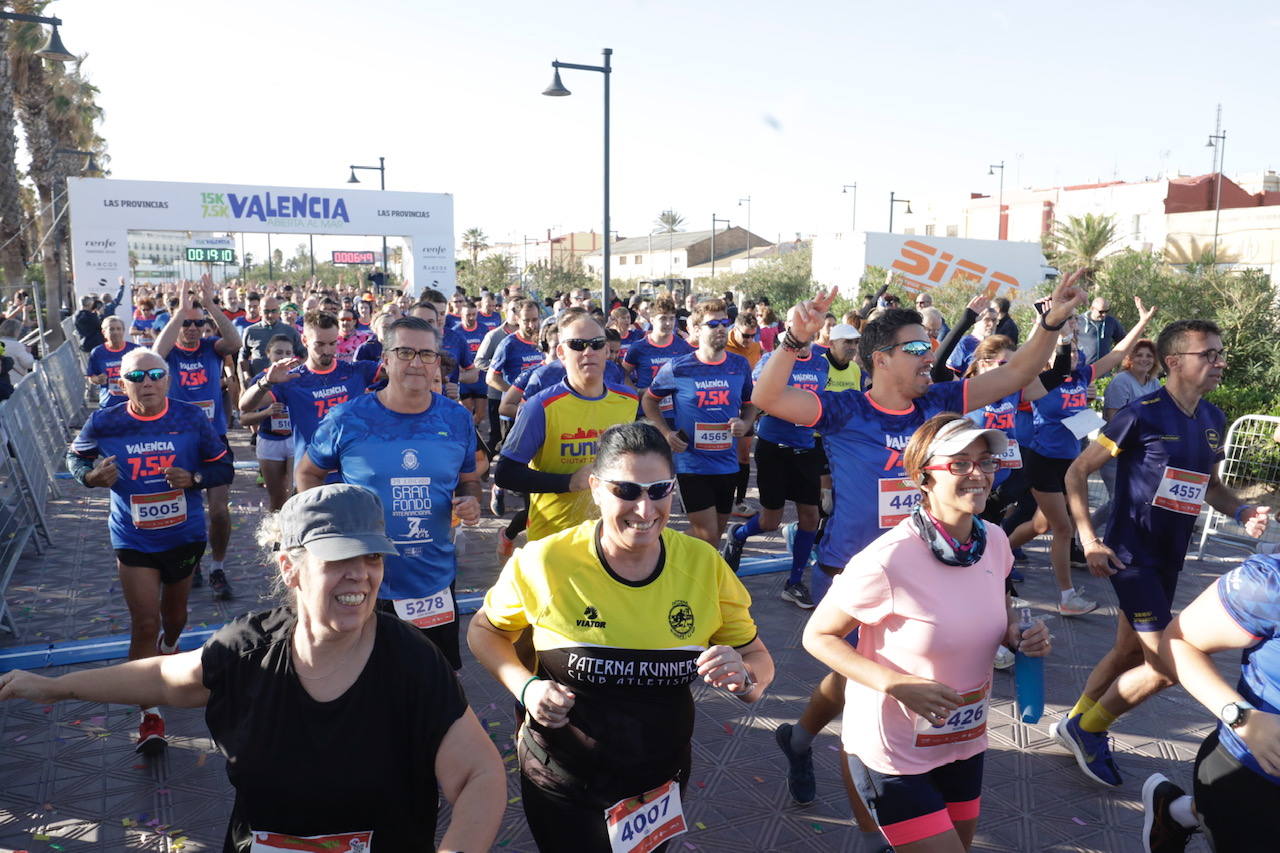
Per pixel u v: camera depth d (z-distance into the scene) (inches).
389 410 145.3
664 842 96.0
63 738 165.6
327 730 73.9
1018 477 245.1
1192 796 114.7
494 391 373.4
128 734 167.6
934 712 92.4
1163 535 147.7
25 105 1053.2
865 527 133.0
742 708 181.0
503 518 328.5
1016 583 256.5
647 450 89.7
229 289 1043.3
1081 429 221.3
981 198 2265.0
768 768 158.4
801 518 235.5
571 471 164.7
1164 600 146.8
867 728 102.3
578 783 93.7
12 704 179.0
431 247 1026.7
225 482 172.7
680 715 95.3
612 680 91.8
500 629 99.7
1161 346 150.1
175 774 154.2
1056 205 2049.7
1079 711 155.8
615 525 91.4
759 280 1749.5
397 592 143.7
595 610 92.1
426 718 75.8
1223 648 93.6
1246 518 147.8
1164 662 98.7
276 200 948.6
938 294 1056.8
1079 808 146.9
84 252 892.0
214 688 76.0
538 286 1809.8
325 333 231.9
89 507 342.0
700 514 228.1
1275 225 1409.9
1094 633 220.4
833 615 102.3
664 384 227.8
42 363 425.4
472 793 73.7
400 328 142.8
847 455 133.6
